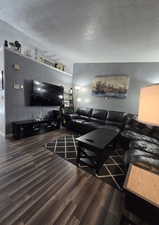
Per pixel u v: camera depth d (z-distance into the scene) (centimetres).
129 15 204
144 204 88
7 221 104
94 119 409
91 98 462
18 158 204
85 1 184
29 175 165
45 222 105
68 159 214
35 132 327
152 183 93
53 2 193
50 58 436
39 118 374
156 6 179
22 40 325
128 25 232
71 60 484
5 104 277
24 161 197
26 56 313
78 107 489
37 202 124
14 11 227
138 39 277
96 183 161
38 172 173
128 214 105
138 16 204
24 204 121
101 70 435
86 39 307
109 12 203
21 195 131
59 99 439
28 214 111
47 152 235
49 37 316
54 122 394
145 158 157
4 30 284
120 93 398
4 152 221
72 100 508
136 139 245
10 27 282
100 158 178
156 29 234
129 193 95
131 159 159
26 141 278
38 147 253
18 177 159
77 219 110
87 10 204
